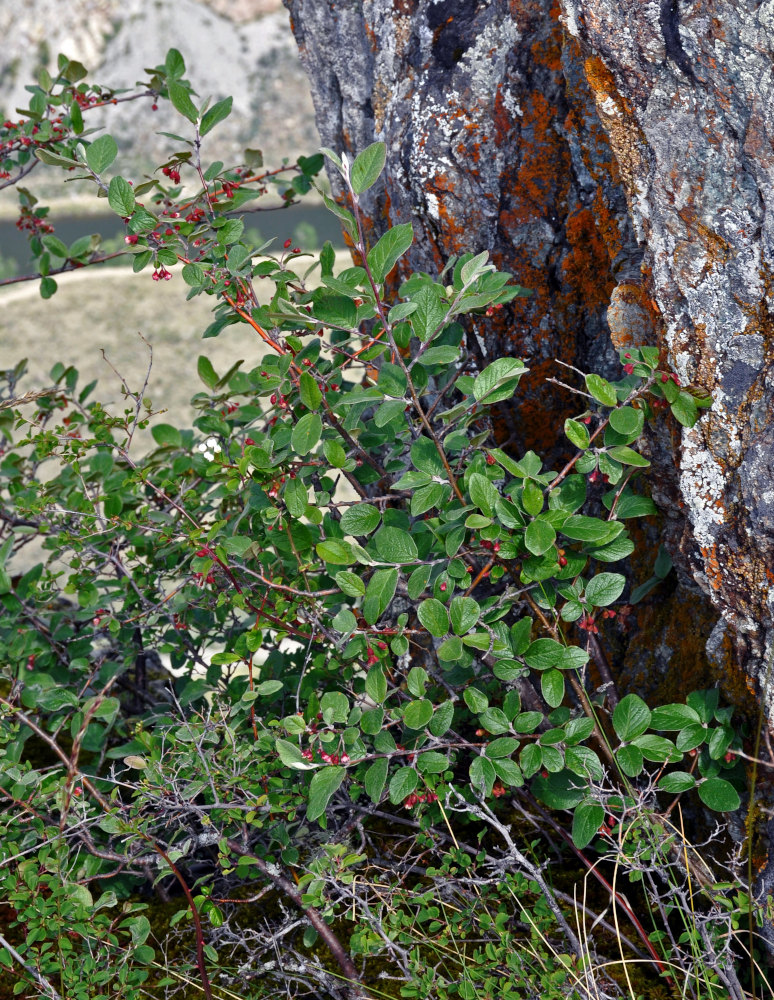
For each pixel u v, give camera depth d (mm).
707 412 1073
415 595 1076
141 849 1158
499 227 1270
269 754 1174
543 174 1240
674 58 1048
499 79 1250
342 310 1091
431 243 1311
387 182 1337
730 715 1101
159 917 1212
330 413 1116
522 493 1067
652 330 1129
